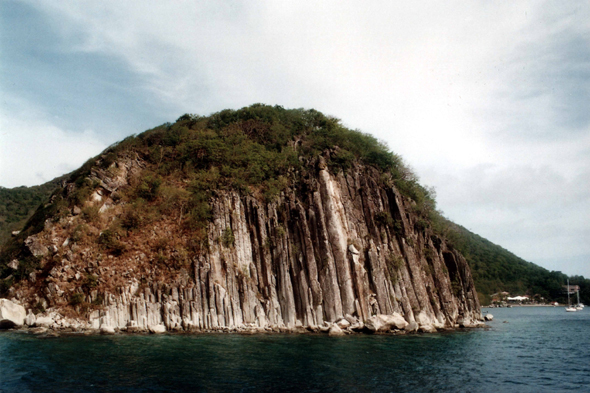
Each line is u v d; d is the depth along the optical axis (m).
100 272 55.44
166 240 59.62
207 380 28.62
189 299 54.53
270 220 65.38
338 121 90.38
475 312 75.56
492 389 28.55
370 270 62.56
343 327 55.69
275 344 44.16
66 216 62.69
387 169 79.94
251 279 60.34
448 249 77.00
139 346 40.75
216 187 67.00
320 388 27.41
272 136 81.88
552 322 89.75
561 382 30.78
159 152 77.31
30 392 25.25
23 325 51.91
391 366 34.50
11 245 65.81
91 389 26.02
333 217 65.25
